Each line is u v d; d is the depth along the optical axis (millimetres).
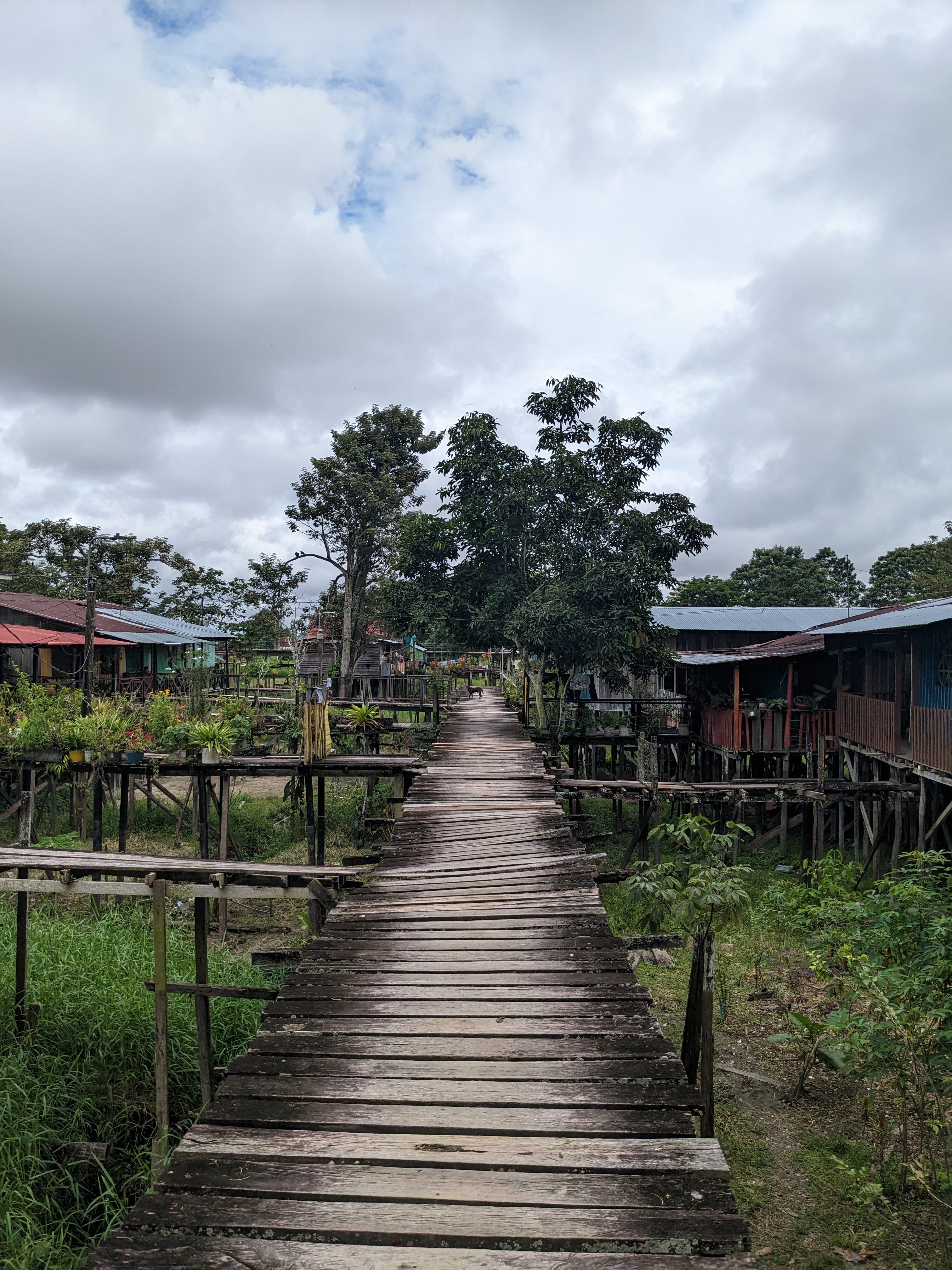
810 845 15953
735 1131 6367
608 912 12031
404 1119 3471
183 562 42094
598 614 18188
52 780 15648
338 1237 2768
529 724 19594
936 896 6973
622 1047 4121
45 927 9703
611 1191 2973
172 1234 2803
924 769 12891
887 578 44656
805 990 9008
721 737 18844
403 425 35125
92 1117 6430
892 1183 5586
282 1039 4250
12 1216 5074
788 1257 4980
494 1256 2658
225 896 6328
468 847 8188
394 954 5434
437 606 19844
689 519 19109
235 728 12969
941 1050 5742
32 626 24406
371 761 11711
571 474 18531
